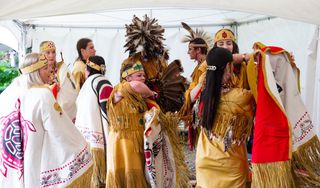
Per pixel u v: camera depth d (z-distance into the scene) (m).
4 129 1.87
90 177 1.98
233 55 2.11
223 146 2.06
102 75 2.98
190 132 2.51
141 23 2.84
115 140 2.66
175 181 2.68
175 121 2.66
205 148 2.15
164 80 2.83
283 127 1.88
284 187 1.85
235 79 2.08
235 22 5.77
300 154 1.99
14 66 6.40
